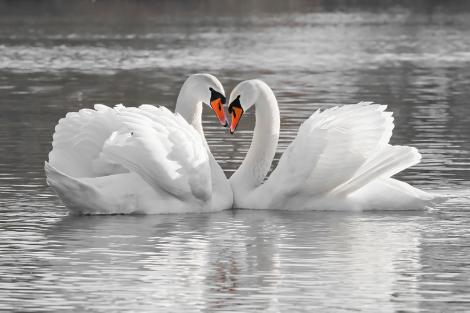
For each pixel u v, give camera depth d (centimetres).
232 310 1227
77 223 1684
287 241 1571
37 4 9406
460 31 7138
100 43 6012
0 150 2316
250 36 6638
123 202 1752
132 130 1722
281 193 1809
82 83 3925
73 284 1330
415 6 10294
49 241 1558
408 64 4844
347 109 1788
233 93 1858
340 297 1277
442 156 2272
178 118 1762
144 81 4000
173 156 1741
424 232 1634
